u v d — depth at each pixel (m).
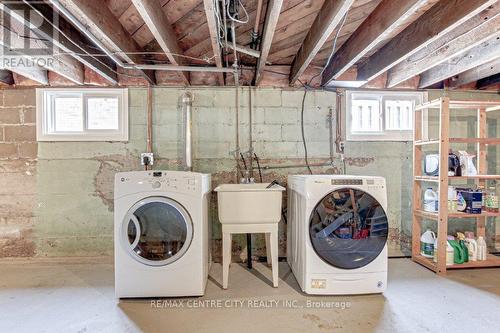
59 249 2.99
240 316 1.94
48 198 2.98
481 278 2.52
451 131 3.21
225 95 3.11
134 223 2.16
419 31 2.09
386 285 2.21
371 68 2.82
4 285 2.42
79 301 2.15
